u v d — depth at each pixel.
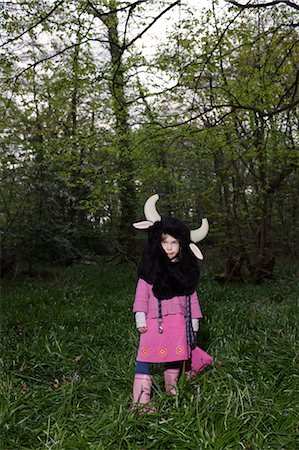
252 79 9.47
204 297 9.55
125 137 9.63
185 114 9.35
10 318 7.52
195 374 4.70
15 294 10.30
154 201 4.71
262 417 3.83
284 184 12.00
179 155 11.73
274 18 8.95
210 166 12.11
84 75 8.16
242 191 11.59
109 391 4.65
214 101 9.82
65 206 13.65
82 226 14.05
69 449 3.51
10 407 4.10
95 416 4.02
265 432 3.77
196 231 4.75
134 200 14.09
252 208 12.15
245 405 4.01
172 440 3.62
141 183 13.48
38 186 12.73
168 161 12.19
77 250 13.77
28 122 12.59
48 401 4.38
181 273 4.47
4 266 13.30
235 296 9.88
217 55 8.64
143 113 9.03
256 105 9.52
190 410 3.86
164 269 4.46
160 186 13.77
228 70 10.05
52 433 3.77
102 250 14.88
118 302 8.98
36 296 9.62
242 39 8.91
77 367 5.46
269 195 11.80
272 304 8.41
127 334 6.45
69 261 14.89
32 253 13.61
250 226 12.51
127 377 4.88
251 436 3.65
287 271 13.91
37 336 6.32
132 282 12.54
